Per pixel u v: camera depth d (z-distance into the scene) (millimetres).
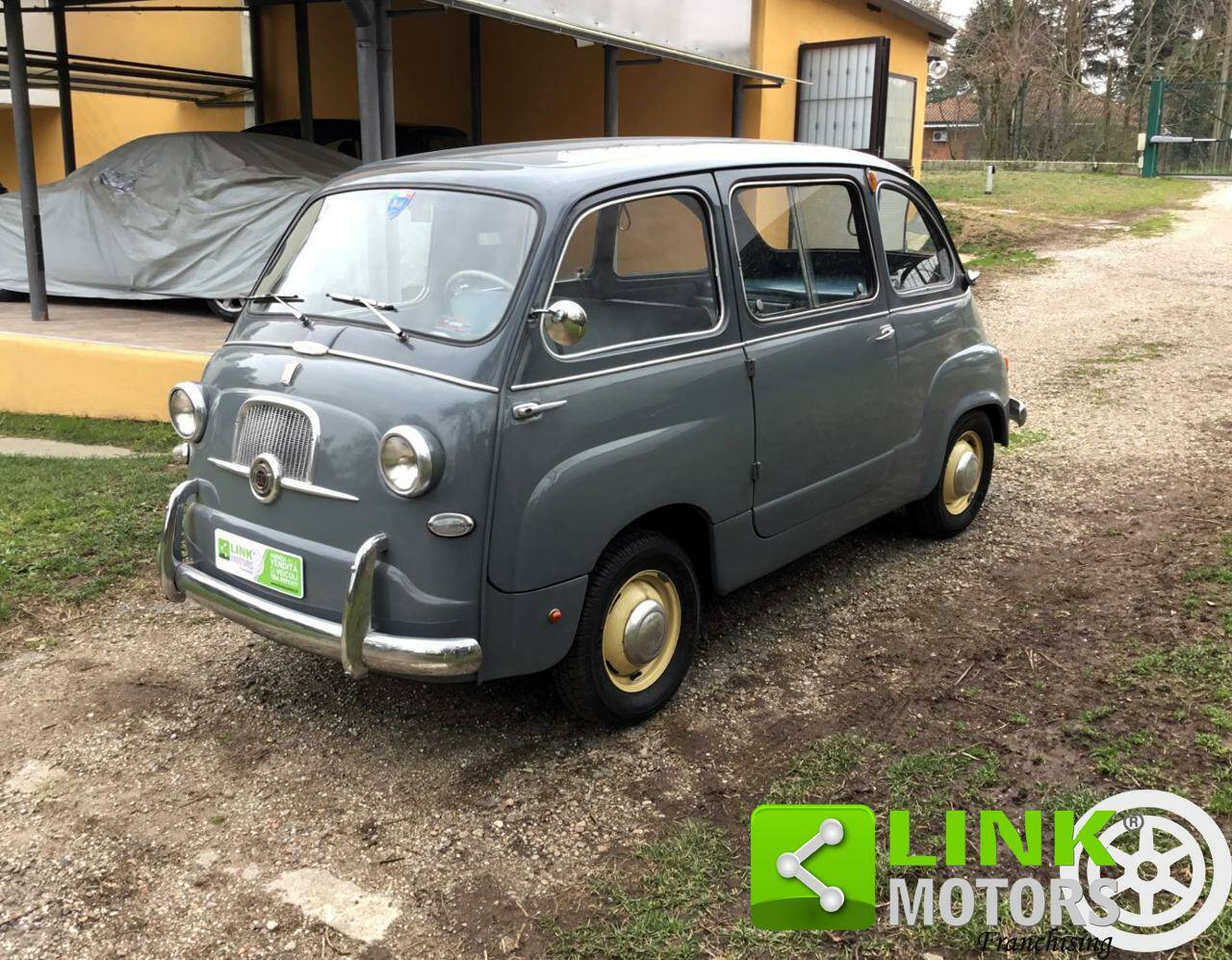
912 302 4918
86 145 16031
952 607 4672
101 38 14555
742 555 4074
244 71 13945
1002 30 33875
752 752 3586
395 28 13758
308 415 3322
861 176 4668
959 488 5402
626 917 2820
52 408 8383
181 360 7797
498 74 14680
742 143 4316
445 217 3547
